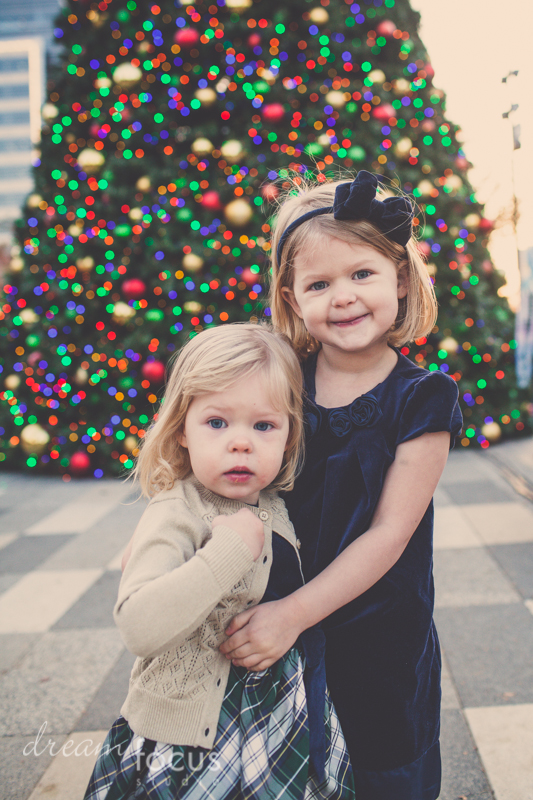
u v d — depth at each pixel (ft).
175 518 2.68
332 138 14.14
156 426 3.00
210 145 14.39
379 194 3.45
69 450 15.07
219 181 14.78
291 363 2.98
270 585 2.89
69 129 16.05
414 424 2.90
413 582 2.99
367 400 3.00
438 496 11.51
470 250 16.88
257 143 14.79
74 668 6.25
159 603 2.32
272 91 14.65
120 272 14.60
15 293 16.21
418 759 3.05
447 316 15.23
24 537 10.66
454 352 14.88
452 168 16.17
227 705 2.68
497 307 17.11
